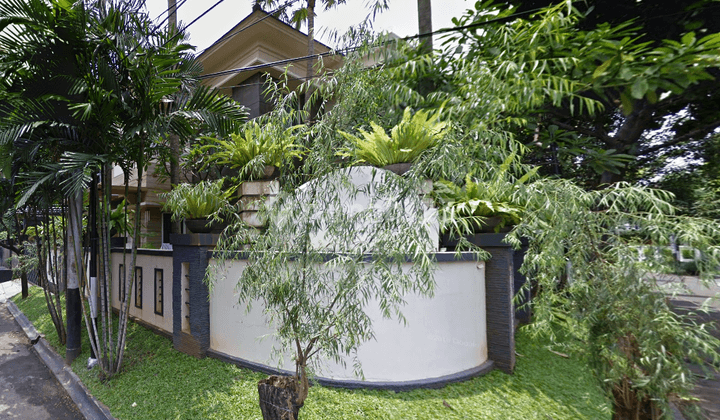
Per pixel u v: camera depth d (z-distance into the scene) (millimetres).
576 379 4020
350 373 3764
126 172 5164
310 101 3799
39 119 4211
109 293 4938
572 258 2582
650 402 2422
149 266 6547
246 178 5379
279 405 2676
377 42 3754
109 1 4426
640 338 2273
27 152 4395
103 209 4879
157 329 6023
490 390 3748
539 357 4559
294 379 2840
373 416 3215
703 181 8547
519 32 5910
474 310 4211
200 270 4863
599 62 6348
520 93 4930
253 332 4395
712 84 6383
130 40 4402
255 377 4070
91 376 4887
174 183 8578
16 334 7914
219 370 4340
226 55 9766
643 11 6793
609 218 2527
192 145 8320
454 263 4066
